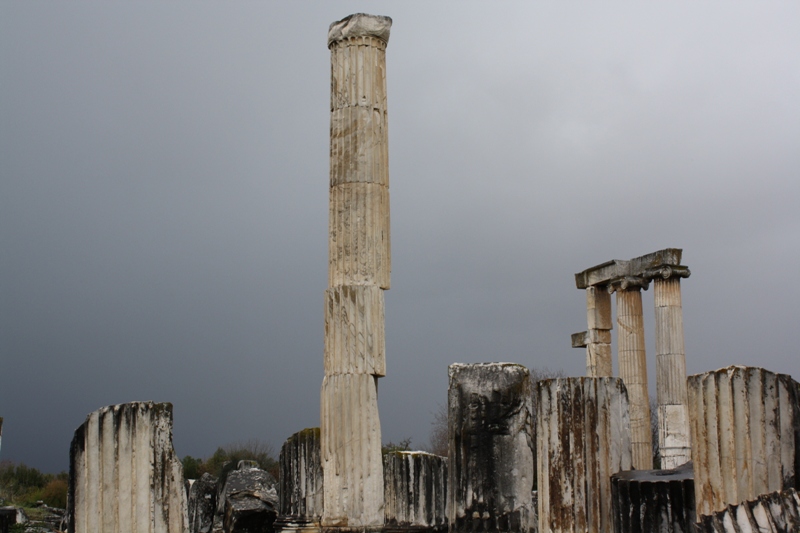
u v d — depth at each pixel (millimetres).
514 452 14102
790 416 9812
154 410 12242
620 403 12453
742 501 9180
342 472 16422
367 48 17703
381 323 16984
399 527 20516
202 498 27156
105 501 12016
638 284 32250
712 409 9984
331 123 17672
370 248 17031
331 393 16688
